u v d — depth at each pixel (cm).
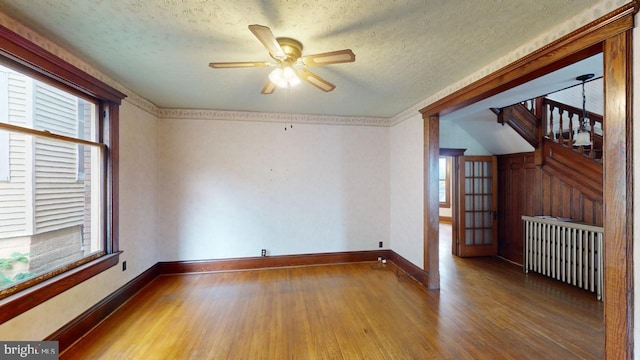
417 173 377
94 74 255
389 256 461
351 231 450
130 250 320
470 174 503
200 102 370
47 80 216
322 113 429
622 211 151
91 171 271
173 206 398
